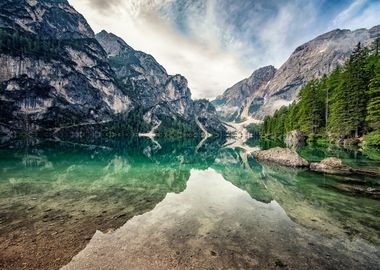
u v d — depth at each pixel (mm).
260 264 8242
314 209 14055
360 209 13953
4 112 134500
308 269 7961
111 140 119688
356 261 8430
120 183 21109
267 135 131875
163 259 8578
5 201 14938
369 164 27484
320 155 37188
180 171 30297
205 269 7984
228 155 56688
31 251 9039
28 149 53781
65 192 17406
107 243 9742
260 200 16281
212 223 11945
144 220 12289
